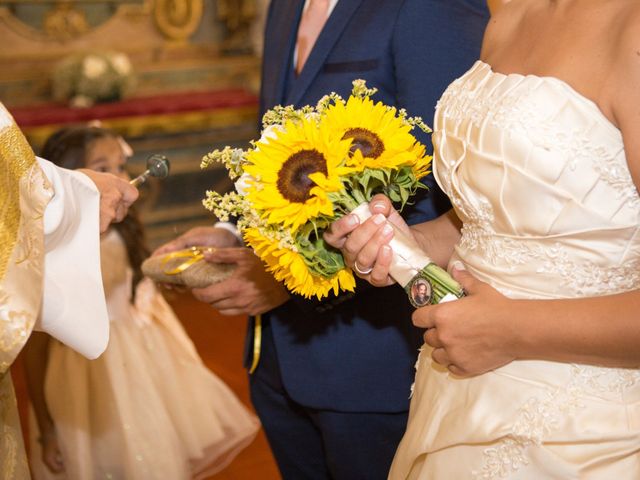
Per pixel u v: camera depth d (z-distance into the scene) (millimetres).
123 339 2834
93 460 2738
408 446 1613
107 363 2768
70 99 5824
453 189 1538
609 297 1315
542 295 1412
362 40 1951
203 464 2984
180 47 6422
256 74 6688
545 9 1488
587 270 1373
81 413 2713
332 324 2035
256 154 1518
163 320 3023
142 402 2775
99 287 1604
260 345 2230
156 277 2191
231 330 5051
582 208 1335
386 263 1502
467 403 1497
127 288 2902
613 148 1314
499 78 1458
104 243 2838
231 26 6609
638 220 1337
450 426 1500
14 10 5754
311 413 2137
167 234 5922
